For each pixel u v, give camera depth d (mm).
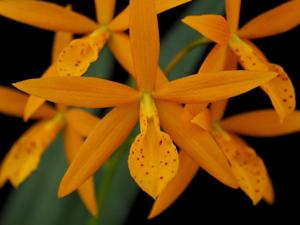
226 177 187
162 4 186
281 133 218
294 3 196
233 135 220
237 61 199
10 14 200
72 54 197
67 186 181
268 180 224
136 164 184
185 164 208
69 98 178
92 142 184
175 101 186
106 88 181
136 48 180
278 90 194
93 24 203
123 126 188
